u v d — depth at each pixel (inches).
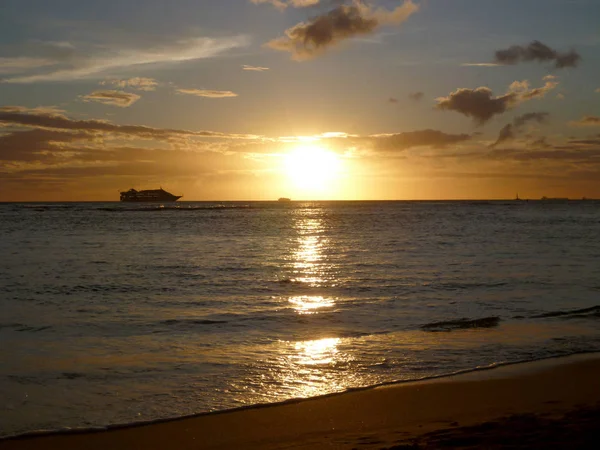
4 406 363.6
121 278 974.4
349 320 637.3
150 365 456.4
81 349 505.4
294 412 357.1
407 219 3663.9
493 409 355.3
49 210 5334.6
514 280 949.2
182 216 4003.4
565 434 294.7
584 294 815.7
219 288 872.3
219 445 308.5
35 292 826.8
